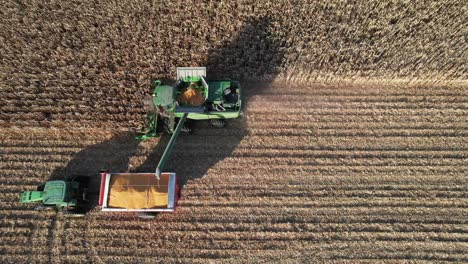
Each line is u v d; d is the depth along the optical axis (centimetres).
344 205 1250
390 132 1327
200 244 1213
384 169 1284
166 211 1175
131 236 1224
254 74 1360
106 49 1350
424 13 1359
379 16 1365
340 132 1329
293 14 1371
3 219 1229
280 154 1304
